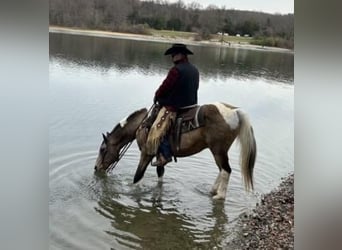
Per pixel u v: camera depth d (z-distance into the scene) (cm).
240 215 390
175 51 424
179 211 391
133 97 751
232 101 771
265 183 471
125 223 359
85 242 317
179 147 430
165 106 430
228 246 331
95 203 389
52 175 434
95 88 783
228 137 412
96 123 588
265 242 331
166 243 329
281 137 628
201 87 869
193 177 480
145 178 468
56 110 618
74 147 505
